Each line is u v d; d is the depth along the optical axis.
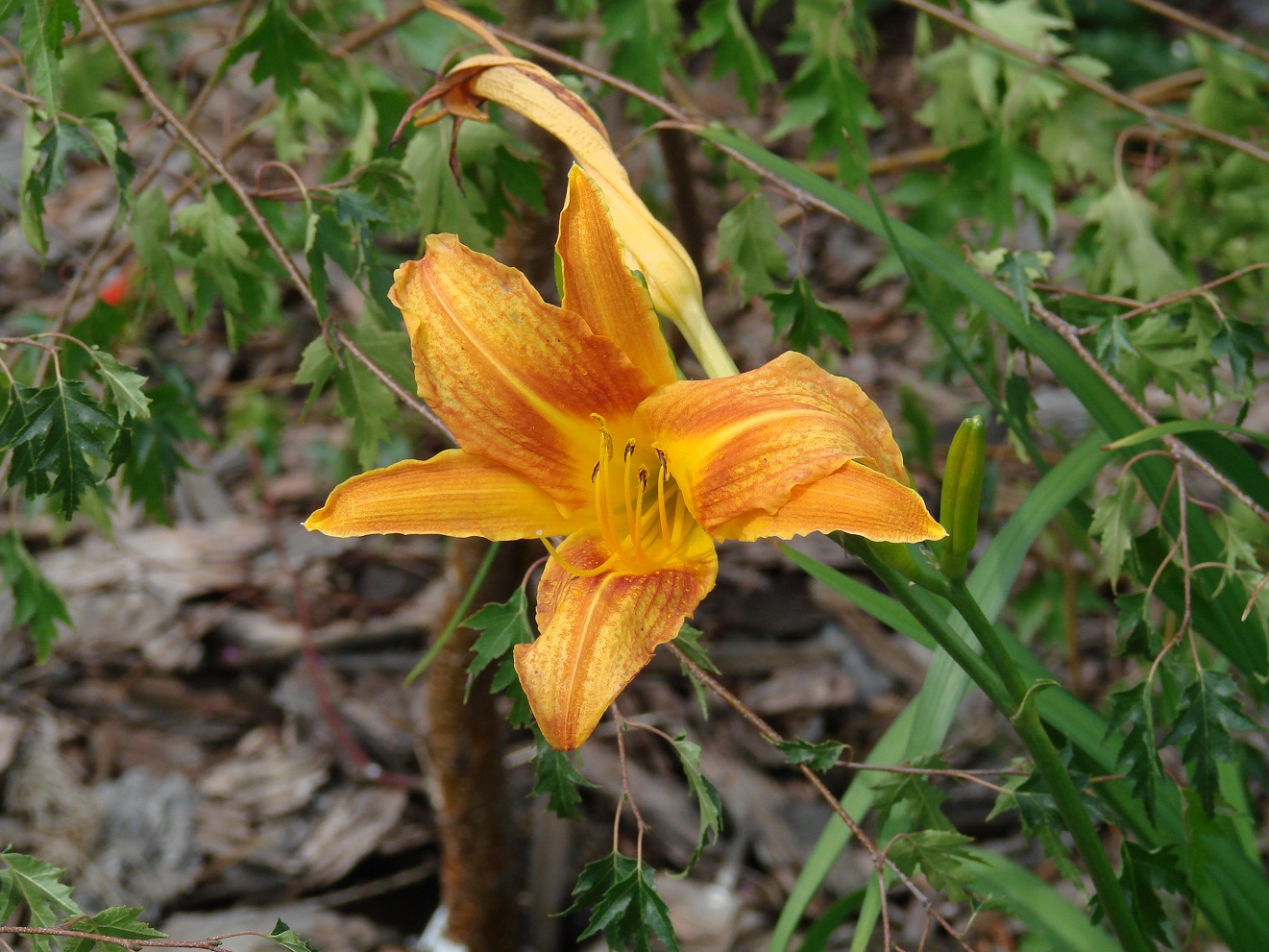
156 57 0.86
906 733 0.63
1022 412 0.63
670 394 0.50
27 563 0.66
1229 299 0.68
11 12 0.55
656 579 0.49
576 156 0.54
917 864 0.55
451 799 0.85
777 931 0.61
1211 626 0.59
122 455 0.55
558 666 0.48
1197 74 0.78
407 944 0.94
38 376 0.62
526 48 0.61
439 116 0.56
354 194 0.57
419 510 0.50
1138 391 0.61
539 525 0.51
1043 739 0.52
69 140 0.55
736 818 1.02
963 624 0.59
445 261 0.50
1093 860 0.53
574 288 0.50
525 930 0.95
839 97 0.65
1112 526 0.58
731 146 0.60
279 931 0.50
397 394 0.55
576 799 0.54
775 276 0.62
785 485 0.47
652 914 0.52
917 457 0.92
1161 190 0.68
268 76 0.62
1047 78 0.66
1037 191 0.66
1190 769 0.55
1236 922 0.58
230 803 1.00
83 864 0.93
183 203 0.93
